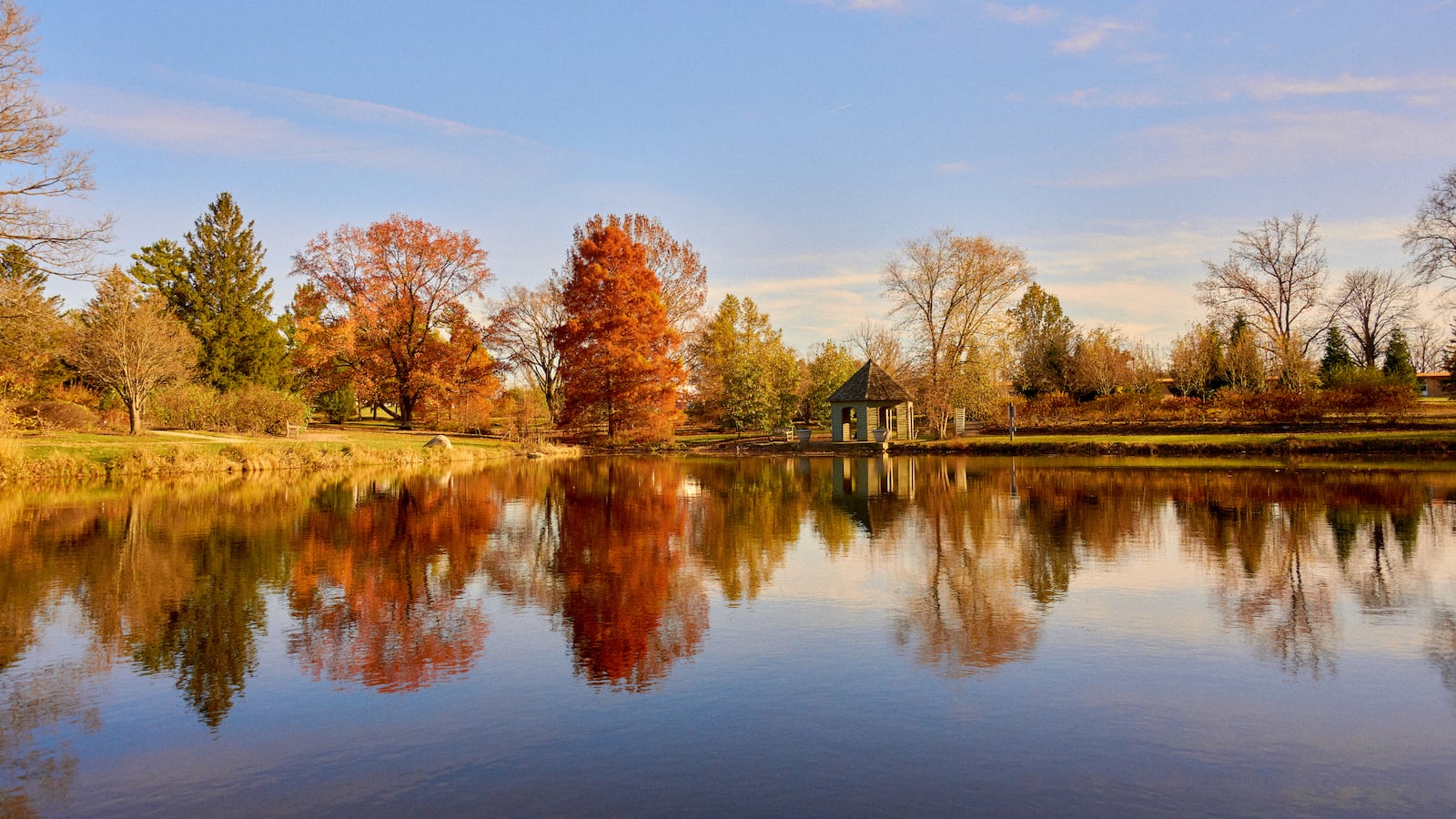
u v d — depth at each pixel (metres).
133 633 8.59
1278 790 5.09
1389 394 38.78
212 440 31.39
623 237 44.81
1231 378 48.88
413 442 38.59
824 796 5.03
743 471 30.23
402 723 6.23
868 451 42.22
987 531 14.88
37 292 27.45
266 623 8.95
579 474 29.11
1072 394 56.81
